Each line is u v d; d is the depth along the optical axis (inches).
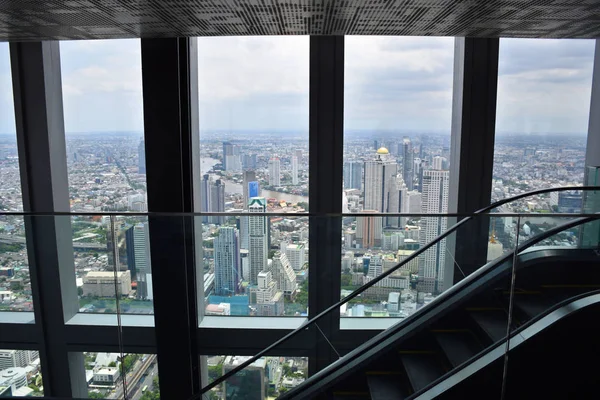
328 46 154.7
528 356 124.6
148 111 155.0
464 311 132.6
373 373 138.3
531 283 127.8
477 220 130.2
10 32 111.2
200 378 147.3
